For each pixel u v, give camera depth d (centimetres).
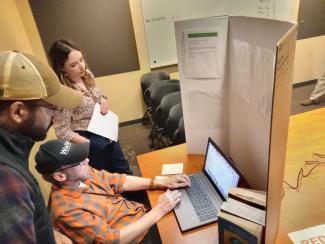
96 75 351
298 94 401
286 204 115
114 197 139
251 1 359
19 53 73
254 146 118
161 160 162
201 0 343
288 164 140
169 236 111
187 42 134
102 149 192
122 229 115
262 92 101
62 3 305
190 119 154
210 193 128
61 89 86
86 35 326
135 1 328
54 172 110
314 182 126
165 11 340
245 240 87
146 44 354
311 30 401
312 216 108
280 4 371
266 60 94
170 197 126
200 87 143
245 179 124
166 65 372
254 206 94
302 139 158
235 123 137
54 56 181
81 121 186
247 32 105
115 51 345
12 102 68
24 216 61
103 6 318
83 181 125
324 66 426
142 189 141
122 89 370
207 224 112
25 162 72
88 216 113
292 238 100
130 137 352
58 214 110
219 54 130
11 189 60
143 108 390
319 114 182
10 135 68
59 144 114
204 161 147
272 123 64
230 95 136
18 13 297
